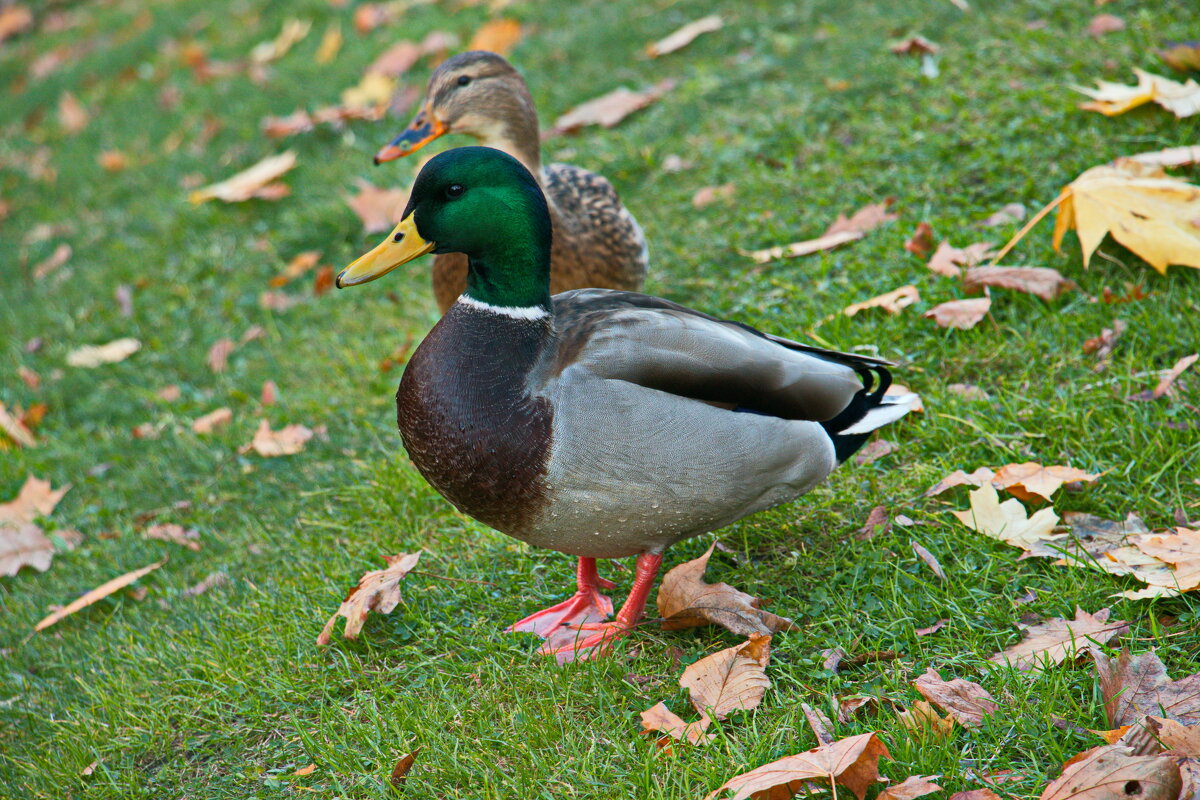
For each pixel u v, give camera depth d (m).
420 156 5.86
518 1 7.37
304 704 2.83
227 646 3.06
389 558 3.20
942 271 3.85
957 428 3.27
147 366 4.98
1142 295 3.56
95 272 5.80
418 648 2.91
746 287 4.27
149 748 2.83
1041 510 2.87
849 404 2.74
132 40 9.12
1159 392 3.16
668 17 6.57
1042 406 3.23
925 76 5.12
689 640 2.76
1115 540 2.77
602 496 2.48
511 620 2.96
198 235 5.85
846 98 5.22
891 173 4.59
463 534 3.35
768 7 6.36
